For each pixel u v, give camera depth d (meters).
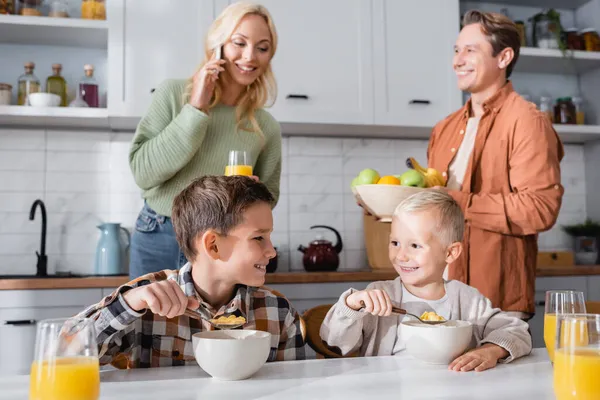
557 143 1.81
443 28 2.92
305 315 1.39
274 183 2.09
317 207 3.08
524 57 3.11
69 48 2.86
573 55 3.11
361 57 2.82
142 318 1.12
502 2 3.36
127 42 2.60
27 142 2.81
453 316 1.29
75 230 2.83
